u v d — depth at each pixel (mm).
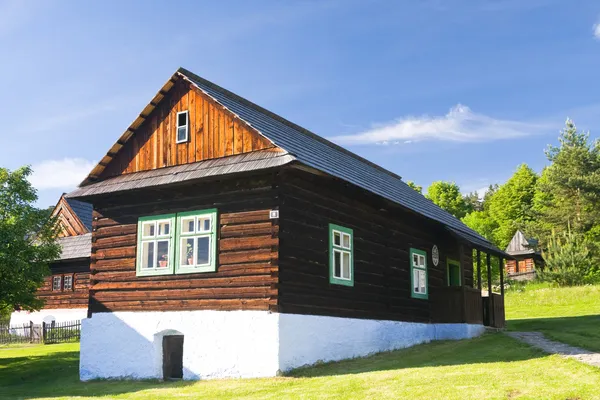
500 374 11742
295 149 15055
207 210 14992
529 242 51719
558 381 10703
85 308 30578
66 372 17719
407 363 14820
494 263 49531
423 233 21562
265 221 14102
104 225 16781
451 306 20719
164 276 15375
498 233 66062
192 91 16219
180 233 15383
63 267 32000
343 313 15898
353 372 13641
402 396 10336
